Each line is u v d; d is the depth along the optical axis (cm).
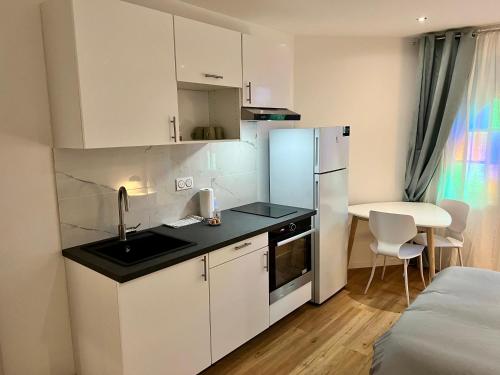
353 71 372
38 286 206
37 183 201
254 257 249
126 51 194
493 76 340
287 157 315
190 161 277
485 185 357
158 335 194
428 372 141
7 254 194
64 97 189
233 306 236
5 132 188
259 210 305
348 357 250
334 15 292
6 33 184
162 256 198
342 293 345
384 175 396
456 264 382
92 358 207
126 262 190
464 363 138
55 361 217
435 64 366
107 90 188
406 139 392
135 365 186
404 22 316
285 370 238
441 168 377
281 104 301
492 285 205
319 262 310
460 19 309
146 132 207
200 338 216
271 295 268
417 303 191
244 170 323
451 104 354
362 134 385
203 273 213
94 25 180
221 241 223
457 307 181
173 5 249
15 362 202
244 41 261
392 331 167
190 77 227
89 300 199
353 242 377
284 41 344
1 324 195
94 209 224
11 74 188
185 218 275
